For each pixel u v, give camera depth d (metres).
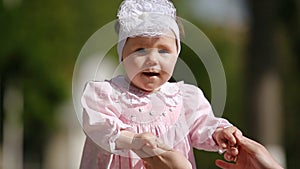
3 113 32.75
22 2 31.11
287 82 29.83
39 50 31.23
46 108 32.22
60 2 32.34
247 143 4.66
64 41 32.19
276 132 19.39
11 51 30.67
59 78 31.75
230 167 4.79
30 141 36.25
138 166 4.48
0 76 31.08
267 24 19.20
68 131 33.00
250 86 19.44
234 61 36.16
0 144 34.44
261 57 19.27
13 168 35.12
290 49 23.83
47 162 36.12
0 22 30.38
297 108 32.38
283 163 19.39
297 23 20.86
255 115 19.38
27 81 31.56
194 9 37.69
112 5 36.25
